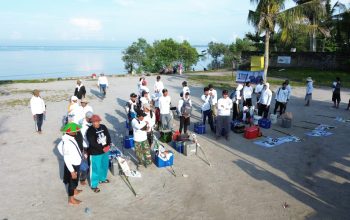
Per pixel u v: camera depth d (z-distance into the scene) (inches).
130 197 301.6
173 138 440.8
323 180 340.8
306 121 590.6
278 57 1539.1
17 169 361.4
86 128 341.1
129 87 1018.7
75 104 415.5
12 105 717.9
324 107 725.3
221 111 456.8
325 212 277.9
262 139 476.7
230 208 283.4
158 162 366.9
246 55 1635.1
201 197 302.4
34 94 485.1
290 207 285.7
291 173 357.4
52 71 4065.0
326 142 465.4
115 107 697.0
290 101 797.9
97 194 306.8
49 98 815.1
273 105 738.2
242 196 304.8
